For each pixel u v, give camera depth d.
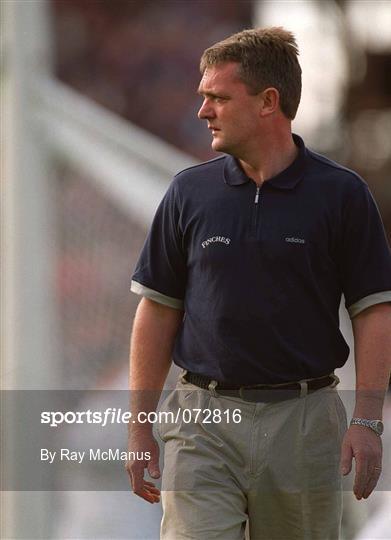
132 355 12.49
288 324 11.65
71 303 22.22
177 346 12.28
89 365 21.61
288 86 11.80
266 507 11.97
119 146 22.03
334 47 32.66
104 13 39.34
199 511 11.63
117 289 22.20
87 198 22.38
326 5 32.59
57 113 22.50
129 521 17.31
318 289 11.70
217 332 11.73
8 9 22.50
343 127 32.28
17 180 22.22
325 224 11.62
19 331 21.70
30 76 22.55
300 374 11.74
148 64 39.09
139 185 21.58
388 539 14.62
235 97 11.72
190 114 38.72
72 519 17.77
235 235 11.64
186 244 12.04
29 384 21.25
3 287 21.94
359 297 11.76
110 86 39.00
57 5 39.00
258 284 11.59
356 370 11.77
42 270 22.12
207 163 12.16
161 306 12.45
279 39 11.87
